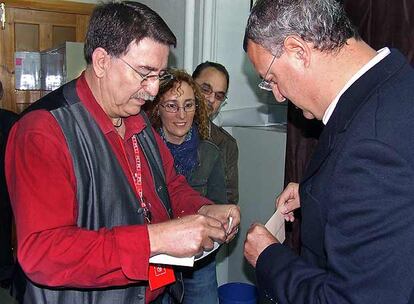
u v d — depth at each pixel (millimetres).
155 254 1085
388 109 881
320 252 1022
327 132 986
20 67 3875
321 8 956
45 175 1051
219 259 2980
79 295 1159
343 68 974
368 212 832
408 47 1559
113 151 1204
